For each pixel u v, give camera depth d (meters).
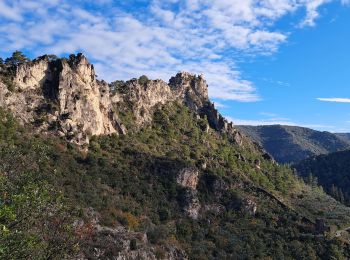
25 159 28.88
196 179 109.94
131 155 108.69
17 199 23.89
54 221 27.36
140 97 134.50
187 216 98.62
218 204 108.12
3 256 21.92
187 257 83.19
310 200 135.00
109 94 121.31
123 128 116.88
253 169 140.62
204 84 168.38
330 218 118.81
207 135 145.12
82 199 77.94
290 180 151.12
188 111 153.38
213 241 94.00
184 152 122.00
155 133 128.38
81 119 104.25
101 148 106.06
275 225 107.31
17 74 98.44
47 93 102.44
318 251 98.19
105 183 92.44
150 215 91.50
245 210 108.25
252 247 94.38
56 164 85.25
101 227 73.75
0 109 89.06
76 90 105.44
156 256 76.38
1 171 26.61
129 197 93.38
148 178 102.94
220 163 129.12
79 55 110.19
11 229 23.75
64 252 27.03
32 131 92.00
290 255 95.19
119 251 68.00
